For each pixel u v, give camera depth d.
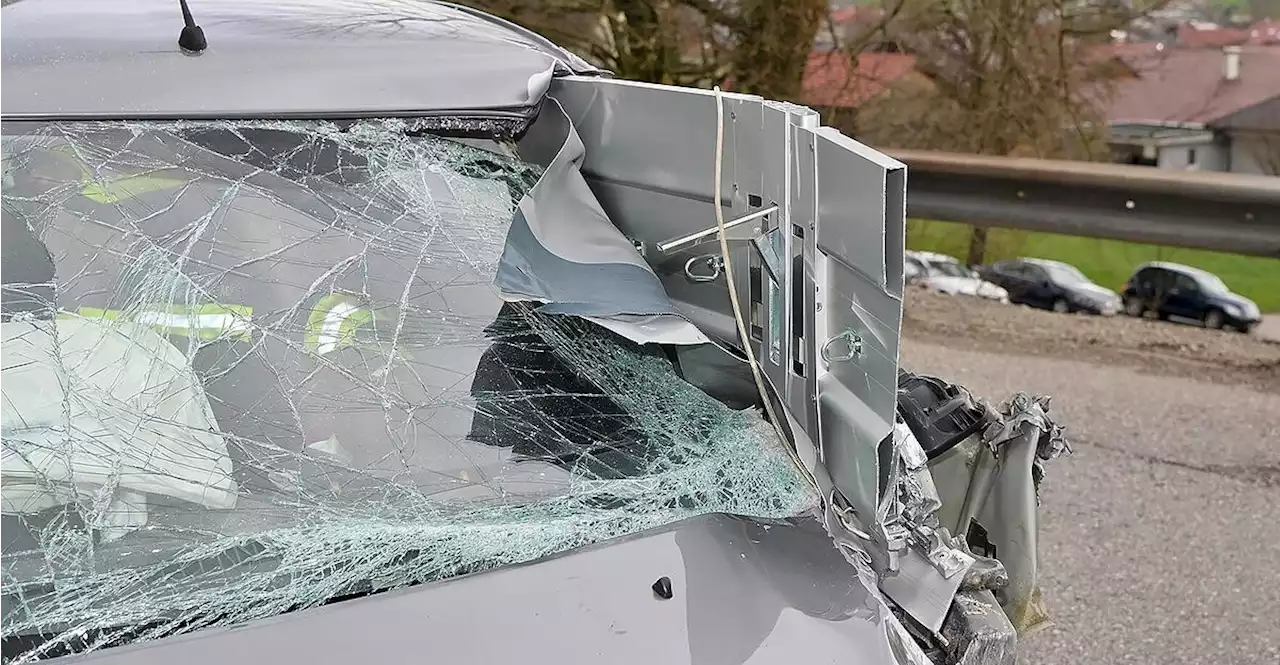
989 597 1.29
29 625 1.12
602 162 1.78
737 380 1.56
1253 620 2.50
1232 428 3.43
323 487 1.31
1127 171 4.01
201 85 1.61
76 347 1.34
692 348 1.59
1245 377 3.87
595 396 1.50
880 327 1.16
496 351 1.50
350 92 1.68
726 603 1.19
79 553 1.21
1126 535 2.83
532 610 1.15
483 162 1.77
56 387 1.31
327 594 1.17
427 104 1.71
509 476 1.37
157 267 1.43
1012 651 1.25
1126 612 2.53
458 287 1.55
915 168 4.47
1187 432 3.40
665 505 1.34
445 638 1.11
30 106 1.50
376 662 1.08
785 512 1.35
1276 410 3.58
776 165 1.34
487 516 1.31
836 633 1.19
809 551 1.28
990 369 3.93
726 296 1.58
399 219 1.61
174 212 1.48
